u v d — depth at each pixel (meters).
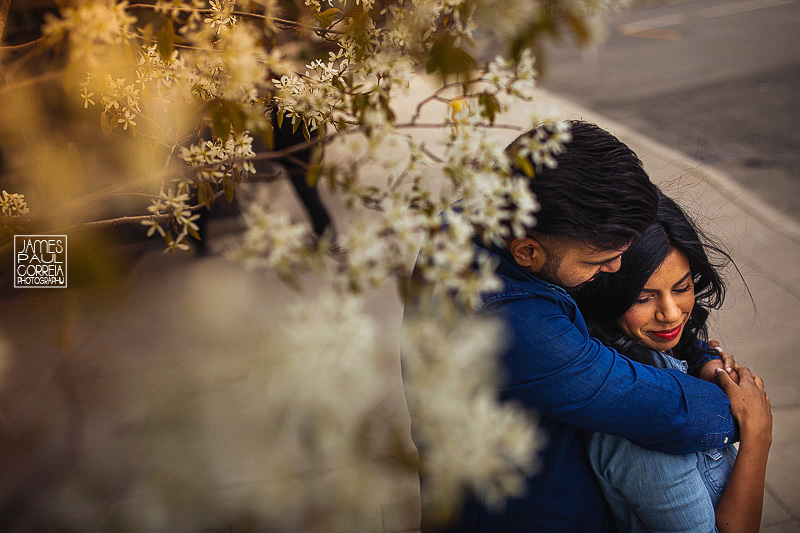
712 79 8.54
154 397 0.50
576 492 1.20
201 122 0.98
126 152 0.92
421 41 0.87
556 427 1.16
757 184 5.12
